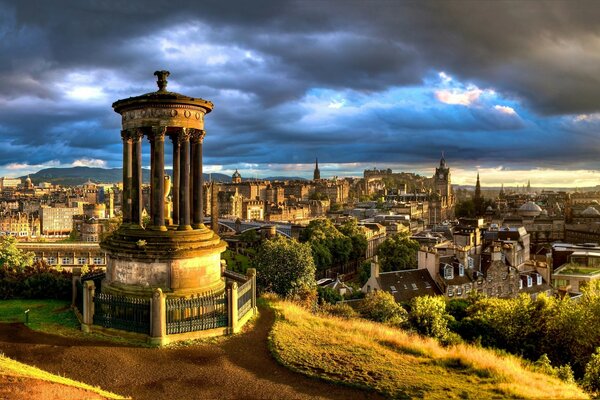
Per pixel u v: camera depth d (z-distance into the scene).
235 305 28.47
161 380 21.89
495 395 21.20
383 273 91.19
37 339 26.31
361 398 20.42
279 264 79.06
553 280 109.25
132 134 30.94
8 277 36.38
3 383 17.22
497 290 97.31
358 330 30.81
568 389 24.59
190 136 31.52
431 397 20.44
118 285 30.06
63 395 17.25
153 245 29.20
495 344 43.75
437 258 92.44
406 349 27.05
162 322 26.05
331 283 103.31
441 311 45.62
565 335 43.00
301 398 20.31
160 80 31.23
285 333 28.19
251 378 22.20
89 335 27.14
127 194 31.78
